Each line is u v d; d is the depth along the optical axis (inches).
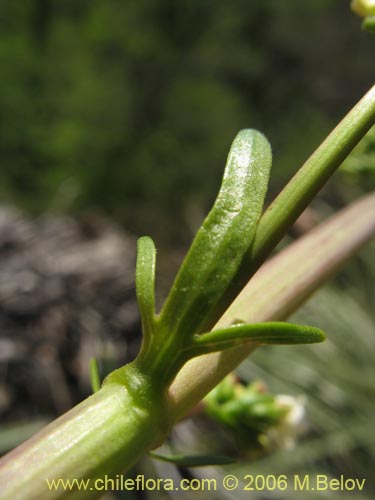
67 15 40.7
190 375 2.3
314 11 42.1
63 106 37.7
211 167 37.8
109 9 40.4
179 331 2.1
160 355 2.1
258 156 2.2
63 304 13.4
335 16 41.9
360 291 15.4
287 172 36.7
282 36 41.9
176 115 39.2
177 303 2.1
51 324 13.0
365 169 3.8
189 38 41.8
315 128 39.5
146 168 37.1
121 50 39.9
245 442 4.9
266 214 2.1
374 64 41.0
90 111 38.0
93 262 14.4
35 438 2.0
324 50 41.6
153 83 39.9
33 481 1.9
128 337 13.6
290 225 2.1
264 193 2.1
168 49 40.8
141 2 41.3
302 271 2.6
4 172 35.4
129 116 38.6
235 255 2.1
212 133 39.1
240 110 40.4
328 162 2.1
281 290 2.6
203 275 2.1
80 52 39.3
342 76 41.2
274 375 14.2
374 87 2.2
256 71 41.3
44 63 38.4
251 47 42.0
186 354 2.1
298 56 41.9
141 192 36.4
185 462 2.8
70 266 14.1
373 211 2.8
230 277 2.1
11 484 1.9
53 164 36.3
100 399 2.1
